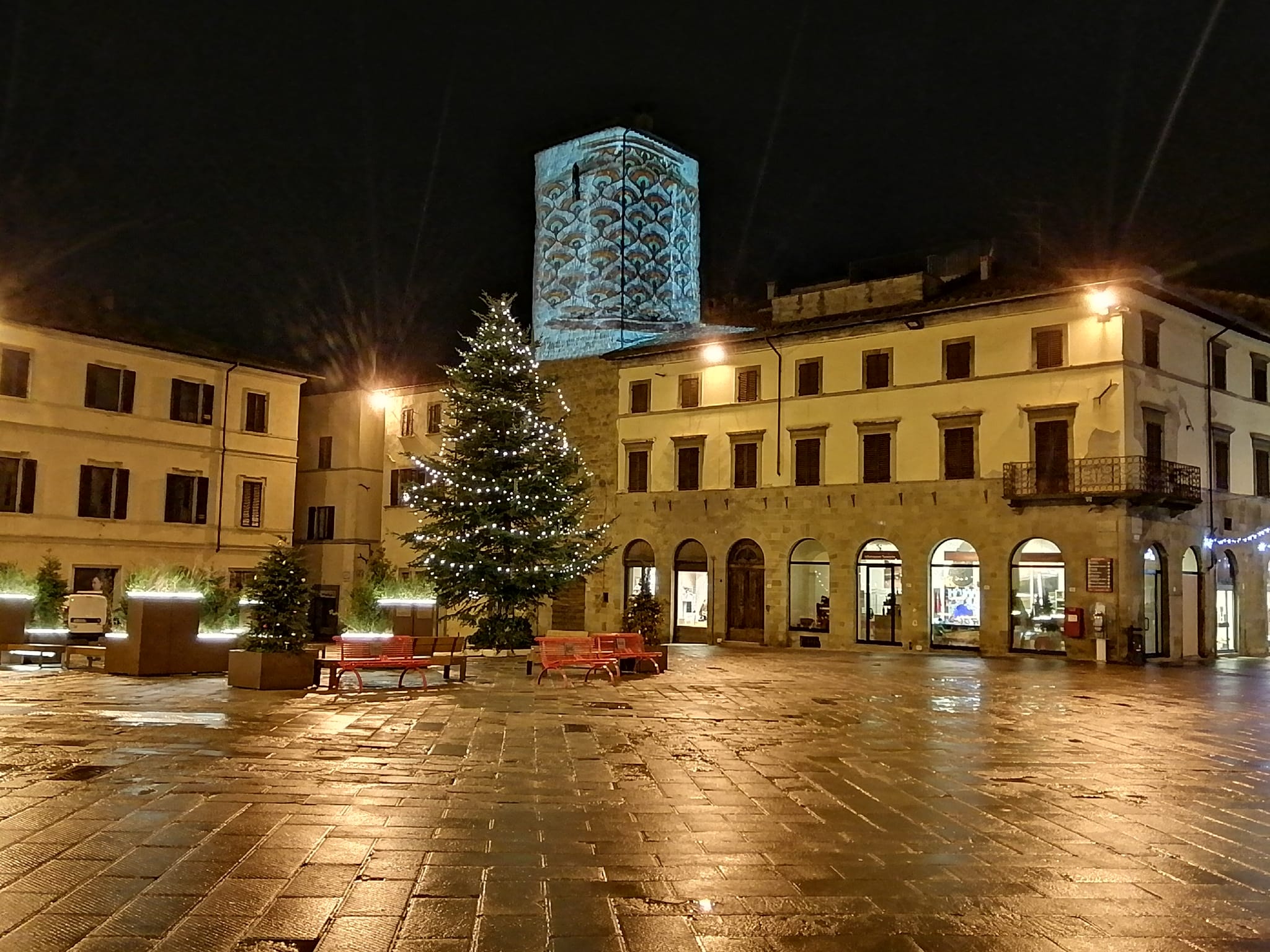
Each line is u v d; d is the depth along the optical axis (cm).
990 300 3394
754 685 2134
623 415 4416
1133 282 3152
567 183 4612
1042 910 670
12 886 666
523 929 613
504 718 1513
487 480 3070
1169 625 3316
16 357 3688
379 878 703
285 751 1173
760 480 4000
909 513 3609
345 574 4972
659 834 846
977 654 3416
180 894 658
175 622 2044
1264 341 3941
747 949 592
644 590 3347
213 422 4275
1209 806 995
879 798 1008
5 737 1227
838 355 3831
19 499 3656
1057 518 3284
